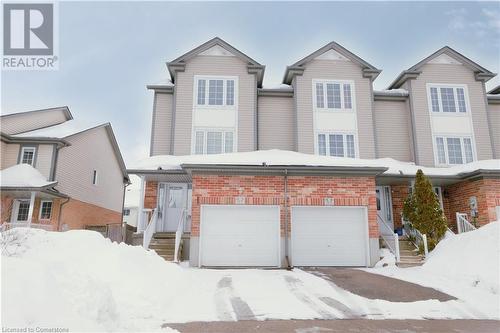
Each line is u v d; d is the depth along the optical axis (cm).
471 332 539
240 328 546
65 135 1931
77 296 456
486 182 1435
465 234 1098
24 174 1734
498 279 814
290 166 1284
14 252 678
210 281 922
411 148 1852
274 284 881
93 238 802
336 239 1304
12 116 1958
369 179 1337
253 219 1296
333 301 719
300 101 1814
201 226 1279
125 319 542
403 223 1576
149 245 1388
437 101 1875
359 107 1820
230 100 1794
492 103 1984
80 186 2139
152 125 1797
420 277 975
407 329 551
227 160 1436
